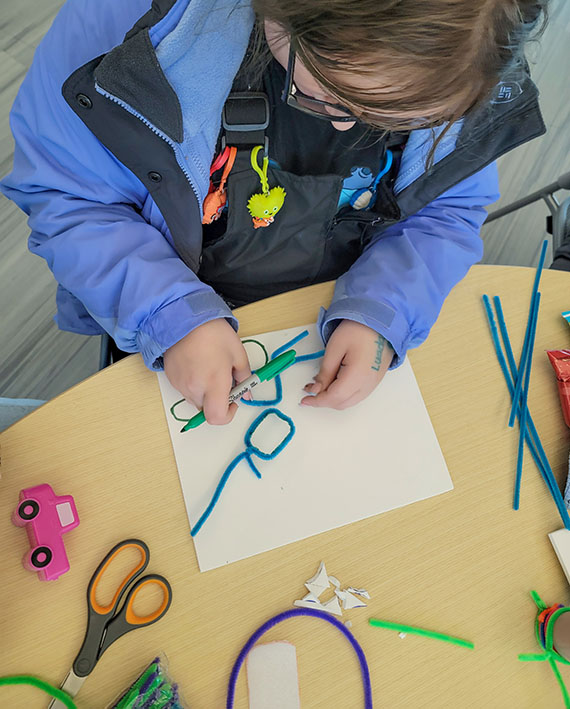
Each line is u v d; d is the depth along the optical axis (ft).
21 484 1.73
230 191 2.24
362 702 1.65
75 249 2.00
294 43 1.45
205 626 1.66
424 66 1.38
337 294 2.15
